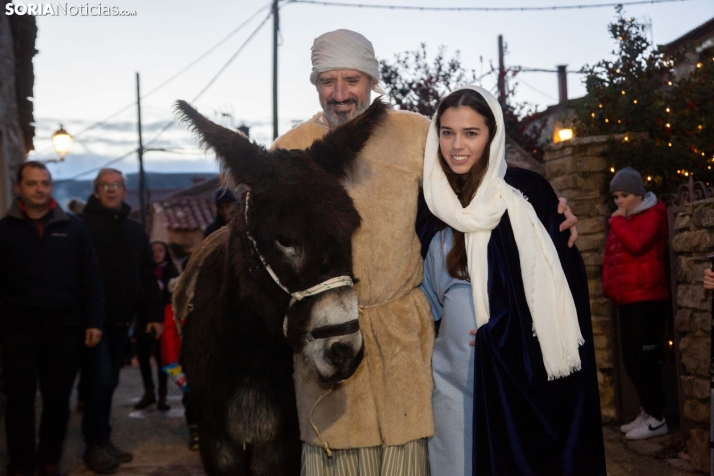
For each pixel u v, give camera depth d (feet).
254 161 8.12
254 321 9.13
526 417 8.49
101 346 16.25
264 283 8.37
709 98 20.52
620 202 16.48
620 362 18.48
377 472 8.92
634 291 16.12
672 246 15.76
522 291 8.73
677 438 15.97
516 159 23.45
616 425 18.33
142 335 22.89
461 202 9.06
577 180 19.63
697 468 13.92
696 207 14.48
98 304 15.58
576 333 8.54
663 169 19.34
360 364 8.76
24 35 31.30
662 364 18.17
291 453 9.64
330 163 8.64
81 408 23.09
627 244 16.02
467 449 8.68
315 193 7.89
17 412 14.40
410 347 8.87
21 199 14.70
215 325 9.45
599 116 22.50
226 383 9.46
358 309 8.31
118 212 18.01
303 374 9.03
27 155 40.16
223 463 9.82
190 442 17.81
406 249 9.12
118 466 16.10
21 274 14.44
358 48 9.84
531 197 9.14
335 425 8.75
